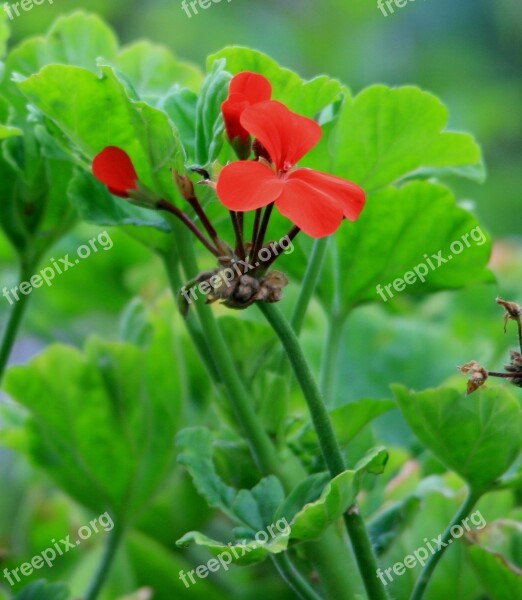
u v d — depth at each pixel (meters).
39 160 0.77
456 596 0.79
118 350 0.81
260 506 0.71
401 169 0.78
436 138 0.77
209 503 0.70
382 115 0.76
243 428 0.73
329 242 0.79
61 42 0.81
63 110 0.71
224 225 0.76
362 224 0.79
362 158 0.77
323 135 0.75
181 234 0.73
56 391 0.81
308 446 0.74
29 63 0.80
